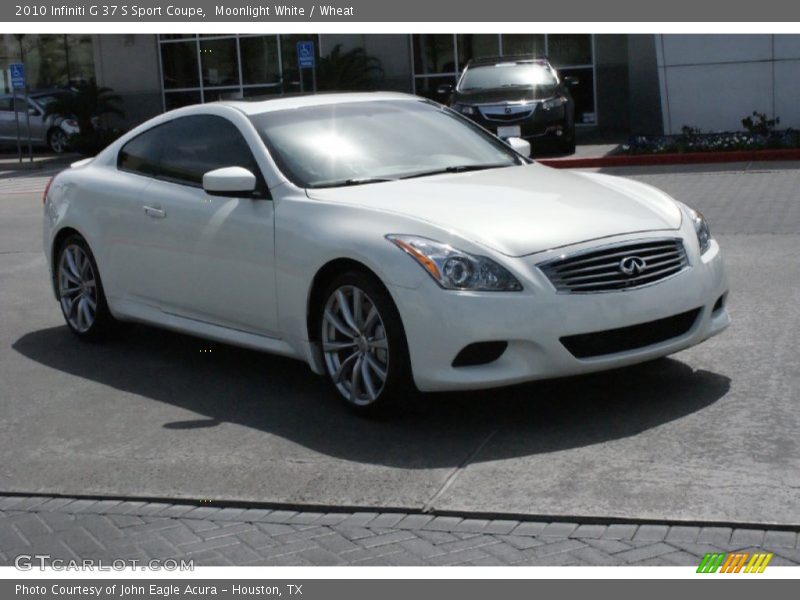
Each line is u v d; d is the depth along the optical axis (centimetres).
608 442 516
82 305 767
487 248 527
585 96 2695
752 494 444
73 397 651
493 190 595
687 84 2030
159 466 527
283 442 548
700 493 449
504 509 447
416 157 652
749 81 2002
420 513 454
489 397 594
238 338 642
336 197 592
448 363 523
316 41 2838
